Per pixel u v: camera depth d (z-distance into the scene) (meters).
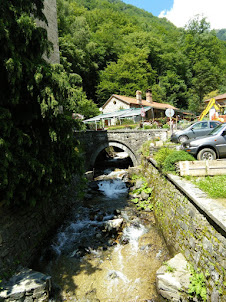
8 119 4.65
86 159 18.42
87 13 51.91
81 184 13.31
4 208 5.54
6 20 4.56
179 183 6.45
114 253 7.11
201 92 43.78
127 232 8.35
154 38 49.97
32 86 5.04
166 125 20.31
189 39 52.41
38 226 7.34
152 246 7.33
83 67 34.12
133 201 11.50
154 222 9.02
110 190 14.14
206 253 4.53
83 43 35.22
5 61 4.54
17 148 4.98
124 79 40.09
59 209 9.41
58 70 6.48
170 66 49.56
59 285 5.80
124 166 21.30
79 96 6.72
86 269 6.41
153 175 10.91
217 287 3.98
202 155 8.45
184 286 4.71
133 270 6.25
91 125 25.86
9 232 5.64
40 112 5.78
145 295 5.33
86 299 5.34
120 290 5.56
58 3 32.75
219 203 4.87
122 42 49.44
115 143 18.59
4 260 5.28
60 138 6.41
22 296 4.75
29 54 5.39
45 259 6.84
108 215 9.98
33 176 5.47
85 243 7.73
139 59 42.84
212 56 50.97
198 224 5.04
